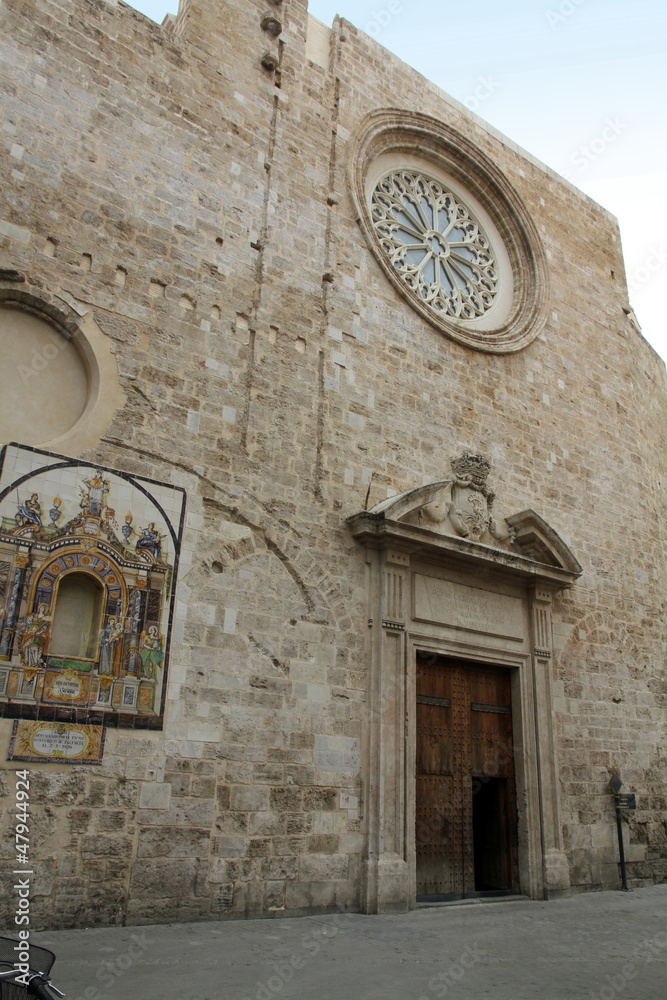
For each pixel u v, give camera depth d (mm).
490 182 19031
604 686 16297
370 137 16547
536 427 17188
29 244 11055
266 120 14539
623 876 14938
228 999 6629
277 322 13359
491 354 16812
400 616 12953
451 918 11195
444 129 18312
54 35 12172
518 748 14398
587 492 17719
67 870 9148
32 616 9656
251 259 13422
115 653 10172
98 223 11797
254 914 10367
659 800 16375
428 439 14906
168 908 9719
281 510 12336
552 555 15352
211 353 12367
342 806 11602
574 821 14758
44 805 9188
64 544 10125
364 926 10219
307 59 15781
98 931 8969
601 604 16984
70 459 10500
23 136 11422
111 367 11266
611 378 19656
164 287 12211
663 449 21125
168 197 12688
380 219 17016
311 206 14641
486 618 14406
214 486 11727
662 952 9273
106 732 9836
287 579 12062
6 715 9188
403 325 15297
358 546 13070
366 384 14258
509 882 13844
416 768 12984
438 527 14180
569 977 7895
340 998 6812
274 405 12836
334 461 13289
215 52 14188
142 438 11250
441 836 12977
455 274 18125
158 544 10922
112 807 9633
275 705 11352
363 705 12281
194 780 10336
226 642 11148
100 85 12445
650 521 19156
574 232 20516
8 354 10695
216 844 10289
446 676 13938
